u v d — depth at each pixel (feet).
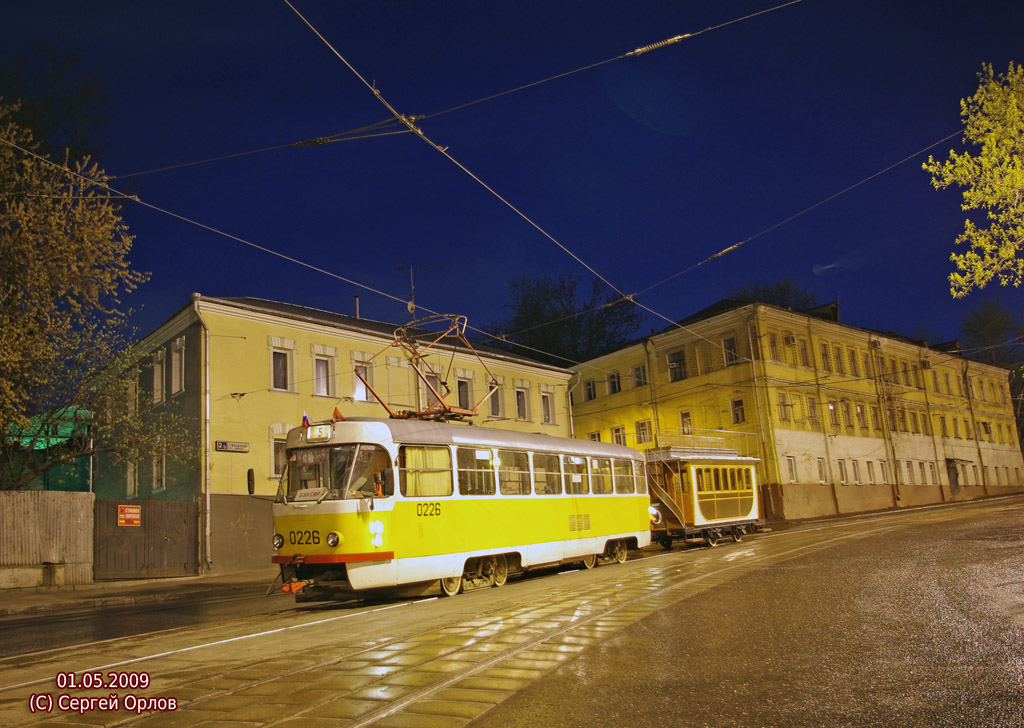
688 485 81.76
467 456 50.16
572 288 193.16
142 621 42.24
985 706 17.58
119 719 19.44
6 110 66.23
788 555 57.11
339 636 30.99
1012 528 65.41
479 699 20.04
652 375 153.89
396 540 43.27
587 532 61.46
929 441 179.11
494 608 37.40
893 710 17.63
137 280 70.44
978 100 37.45
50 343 67.41
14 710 20.62
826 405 148.15
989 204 36.99
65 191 67.67
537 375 130.21
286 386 92.22
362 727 17.98
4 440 67.97
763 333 137.28
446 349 113.60
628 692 20.10
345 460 43.09
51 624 42.65
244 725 18.54
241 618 40.45
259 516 84.64
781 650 24.25
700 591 39.09
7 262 64.90
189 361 86.38
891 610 30.17
